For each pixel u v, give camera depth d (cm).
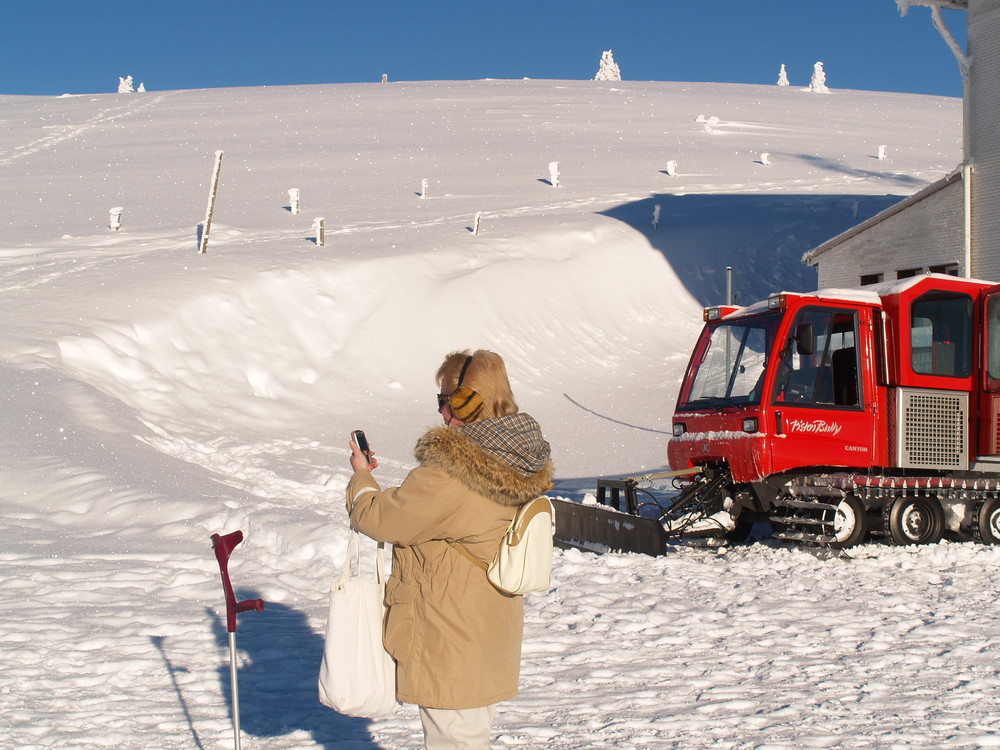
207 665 552
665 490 1504
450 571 313
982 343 1103
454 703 307
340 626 329
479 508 312
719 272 3359
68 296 2061
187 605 693
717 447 1050
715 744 430
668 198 4259
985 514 1094
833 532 997
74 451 1188
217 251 2667
